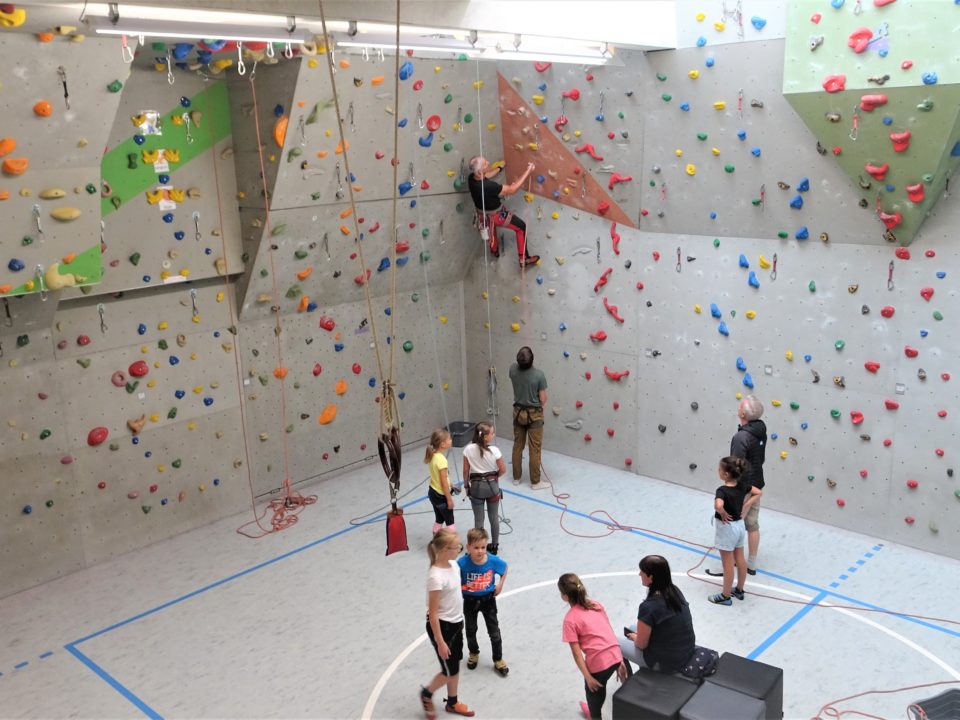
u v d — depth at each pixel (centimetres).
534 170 959
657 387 923
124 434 811
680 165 830
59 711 591
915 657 608
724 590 684
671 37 785
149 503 839
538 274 1005
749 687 492
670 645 508
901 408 752
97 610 724
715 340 863
